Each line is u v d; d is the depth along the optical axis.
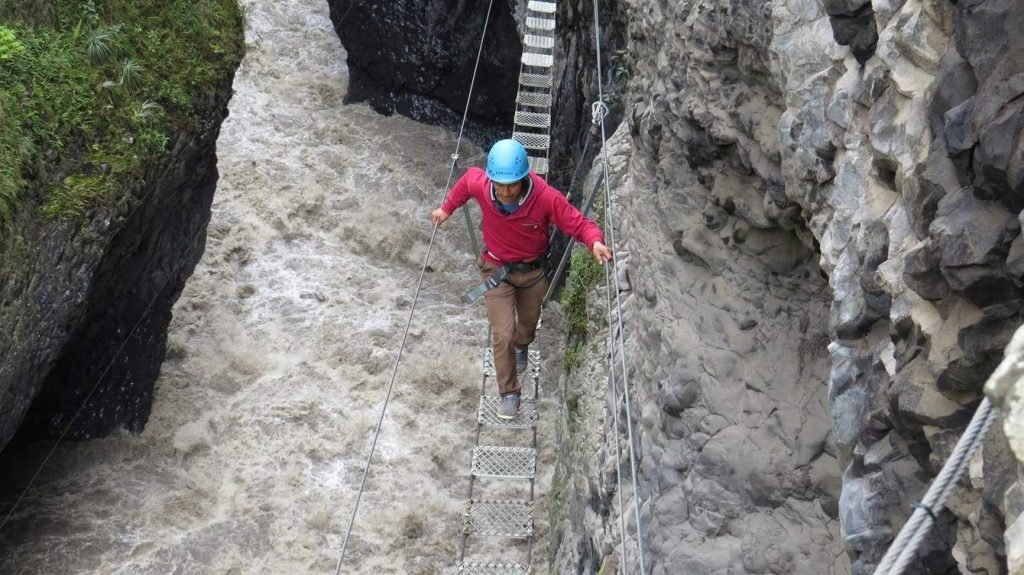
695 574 4.25
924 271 2.58
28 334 8.05
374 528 10.19
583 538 6.42
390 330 12.72
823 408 4.26
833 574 3.91
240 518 10.30
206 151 10.53
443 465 10.98
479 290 6.09
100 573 9.62
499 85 16.03
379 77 16.81
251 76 16.89
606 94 10.42
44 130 8.32
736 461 4.36
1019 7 2.38
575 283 9.20
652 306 5.46
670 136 5.29
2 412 8.12
